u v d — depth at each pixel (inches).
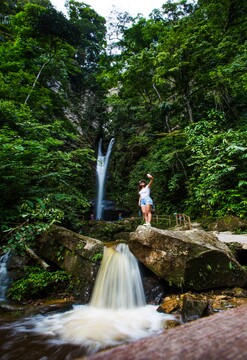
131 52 898.1
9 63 556.7
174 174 556.4
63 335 135.0
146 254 190.1
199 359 14.5
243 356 15.1
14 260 245.3
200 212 468.1
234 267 178.7
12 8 1013.8
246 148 315.9
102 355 15.5
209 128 423.2
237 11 652.7
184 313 138.9
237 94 489.4
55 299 203.9
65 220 367.6
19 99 523.5
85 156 395.2
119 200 789.9
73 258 227.0
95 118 1050.7
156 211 592.7
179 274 175.9
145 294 186.5
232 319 23.7
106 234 448.8
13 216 250.4
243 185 338.3
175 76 544.1
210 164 352.8
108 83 832.9
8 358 111.0
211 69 515.5
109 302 183.9
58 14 737.0
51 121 624.1
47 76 729.0
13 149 257.4
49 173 321.4
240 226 308.8
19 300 200.1
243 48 513.3
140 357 14.8
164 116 642.2
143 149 784.9
